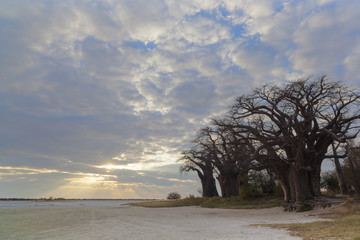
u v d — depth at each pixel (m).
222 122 30.78
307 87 24.66
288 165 27.12
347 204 19.73
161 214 25.64
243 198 37.53
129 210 35.16
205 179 62.09
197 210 31.22
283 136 25.42
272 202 30.95
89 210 35.50
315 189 25.89
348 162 27.55
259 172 37.97
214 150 44.28
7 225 16.61
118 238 10.95
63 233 12.77
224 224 15.61
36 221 19.28
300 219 16.83
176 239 10.43
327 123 26.30
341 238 8.92
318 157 26.67
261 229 12.65
